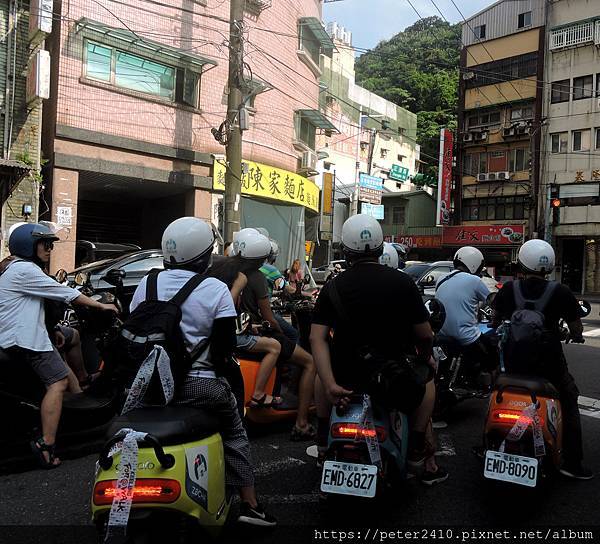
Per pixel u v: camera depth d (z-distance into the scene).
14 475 3.89
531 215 29.33
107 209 15.61
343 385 2.99
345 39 35.12
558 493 3.72
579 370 8.18
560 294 3.82
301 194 17.62
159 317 2.53
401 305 2.98
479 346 5.04
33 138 11.30
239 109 11.02
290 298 5.84
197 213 14.28
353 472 2.78
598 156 27.61
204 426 2.51
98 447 4.39
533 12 30.08
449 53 45.88
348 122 35.25
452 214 32.62
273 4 16.70
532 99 29.86
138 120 13.10
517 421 3.26
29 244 3.95
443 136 31.42
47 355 3.93
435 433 5.05
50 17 10.66
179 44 13.84
